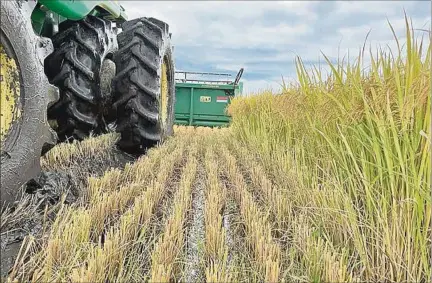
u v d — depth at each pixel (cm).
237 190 350
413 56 206
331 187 275
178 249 227
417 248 200
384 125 216
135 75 430
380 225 220
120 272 202
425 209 204
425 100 202
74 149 400
